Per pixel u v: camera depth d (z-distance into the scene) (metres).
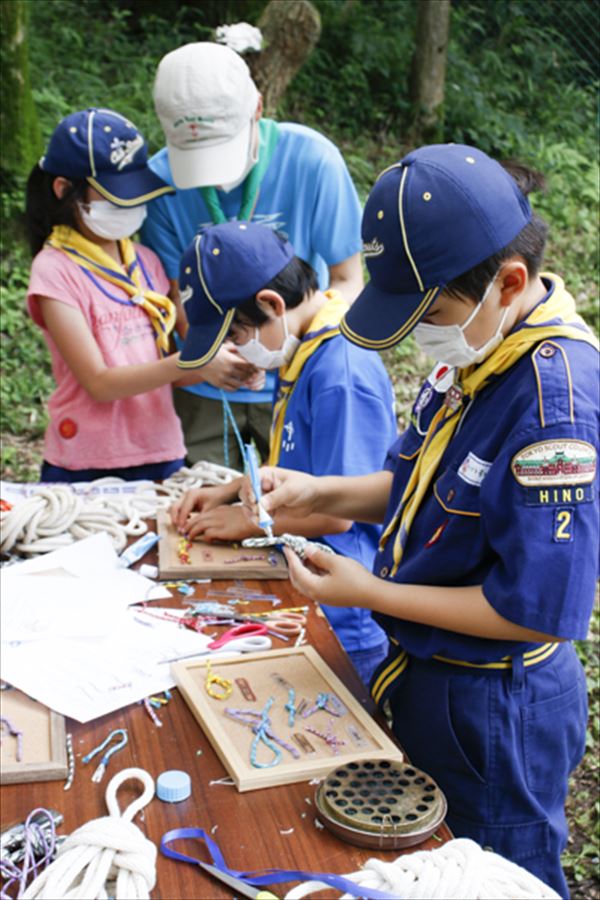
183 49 2.70
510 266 1.50
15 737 1.53
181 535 2.25
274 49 5.88
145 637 1.82
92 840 1.25
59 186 2.75
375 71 9.16
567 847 2.96
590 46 9.90
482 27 10.04
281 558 2.14
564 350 1.54
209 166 2.70
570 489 1.48
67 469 2.97
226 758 1.46
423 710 1.73
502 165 1.62
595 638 3.88
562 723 1.73
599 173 8.61
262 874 1.26
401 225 1.47
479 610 1.55
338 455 2.12
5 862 1.27
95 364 2.79
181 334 3.12
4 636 1.82
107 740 1.54
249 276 2.10
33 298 2.83
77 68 8.39
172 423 3.04
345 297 3.10
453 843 1.26
